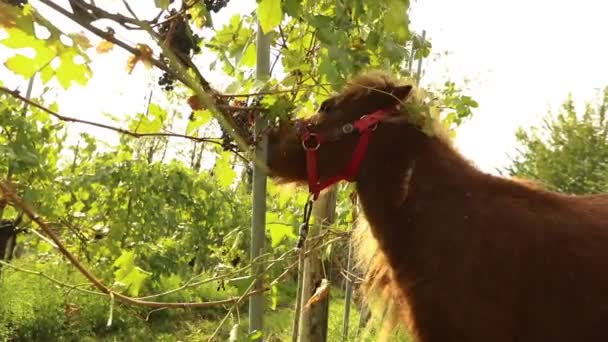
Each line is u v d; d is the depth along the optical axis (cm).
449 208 280
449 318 271
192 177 1047
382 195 298
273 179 310
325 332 466
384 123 298
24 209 193
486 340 267
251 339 277
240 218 1076
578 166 1541
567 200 290
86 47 160
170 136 244
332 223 432
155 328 1049
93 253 575
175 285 1130
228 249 431
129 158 915
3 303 895
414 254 285
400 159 297
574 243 268
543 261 266
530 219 272
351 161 300
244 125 267
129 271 289
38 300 930
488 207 276
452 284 271
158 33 206
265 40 279
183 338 980
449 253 274
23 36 158
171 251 991
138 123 256
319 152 299
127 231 883
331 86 277
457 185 286
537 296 266
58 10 172
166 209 998
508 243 268
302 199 423
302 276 496
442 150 297
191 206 1037
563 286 264
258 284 312
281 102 268
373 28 283
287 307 1274
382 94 299
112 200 869
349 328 877
